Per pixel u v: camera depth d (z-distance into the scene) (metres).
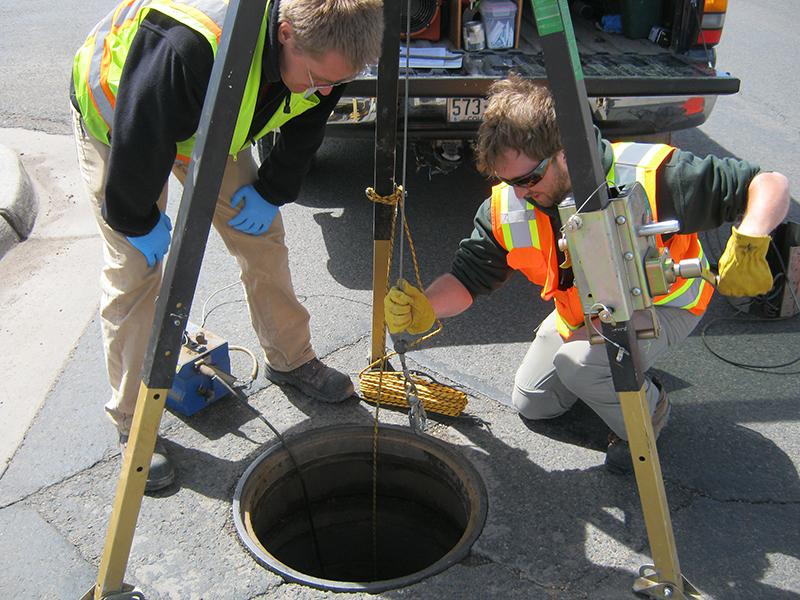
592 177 1.38
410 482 2.62
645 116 3.54
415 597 1.92
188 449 2.44
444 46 3.79
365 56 1.70
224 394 2.65
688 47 3.76
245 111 1.83
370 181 4.57
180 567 2.02
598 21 4.46
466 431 2.53
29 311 3.22
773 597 1.91
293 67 1.75
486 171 1.83
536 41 3.99
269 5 1.69
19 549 2.08
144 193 1.86
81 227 3.95
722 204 1.88
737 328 3.12
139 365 2.26
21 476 2.34
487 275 2.24
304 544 2.71
